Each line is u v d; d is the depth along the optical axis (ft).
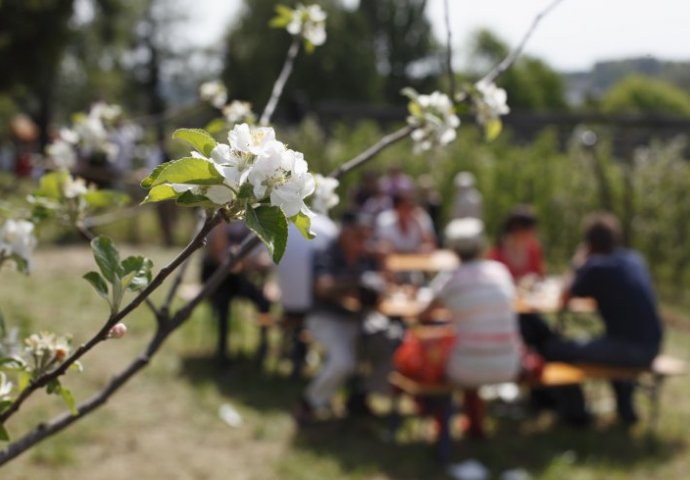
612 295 19.10
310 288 19.49
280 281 20.80
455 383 17.01
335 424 19.07
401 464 17.06
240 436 17.99
